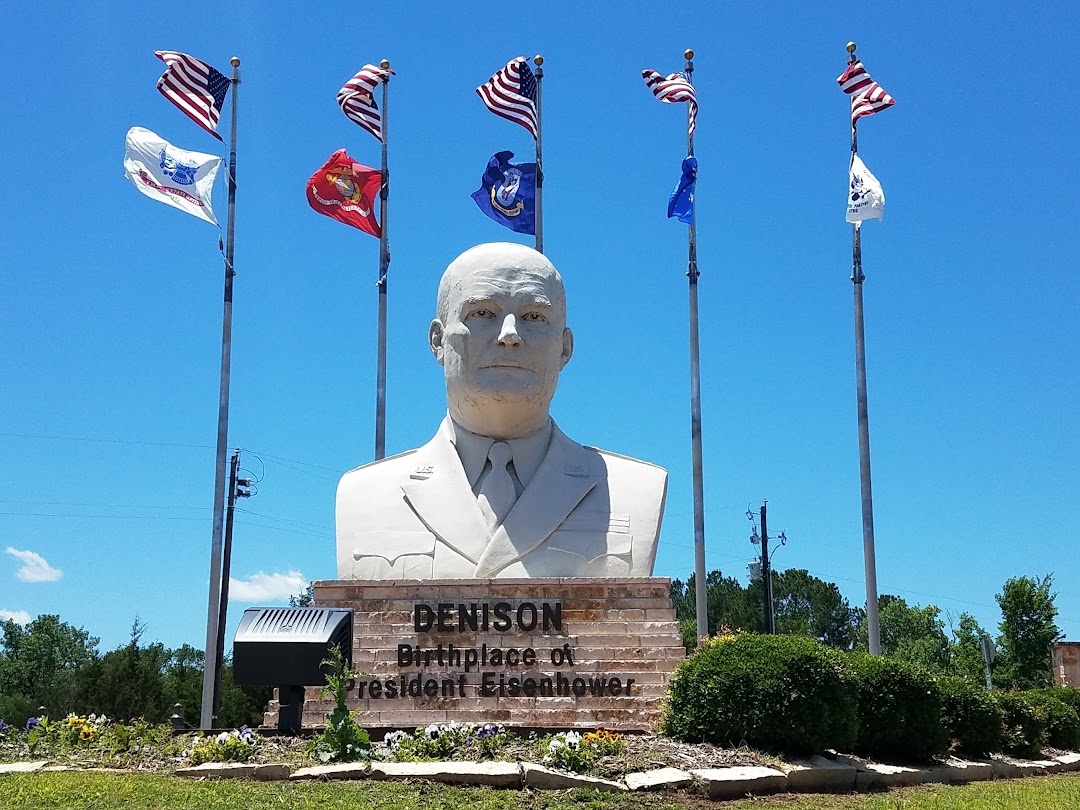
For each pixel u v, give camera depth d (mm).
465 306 14430
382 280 23109
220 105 22750
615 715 12688
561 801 9672
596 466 14789
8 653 58750
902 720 13773
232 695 31500
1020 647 33719
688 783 10445
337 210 22984
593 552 13969
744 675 11797
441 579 13492
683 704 12086
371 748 11281
